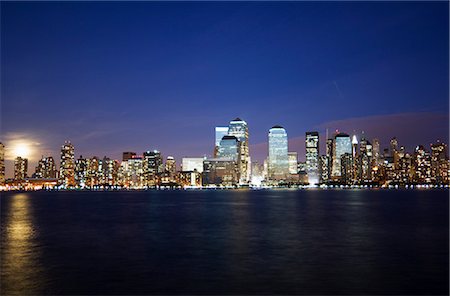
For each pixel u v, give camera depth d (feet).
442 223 287.07
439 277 130.21
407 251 174.40
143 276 132.77
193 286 121.90
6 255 168.04
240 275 133.59
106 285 122.93
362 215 361.30
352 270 139.44
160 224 289.94
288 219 324.60
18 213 408.46
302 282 124.98
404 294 113.60
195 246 190.08
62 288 119.85
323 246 188.34
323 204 559.79
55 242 203.10
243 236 222.89
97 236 225.76
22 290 118.01
